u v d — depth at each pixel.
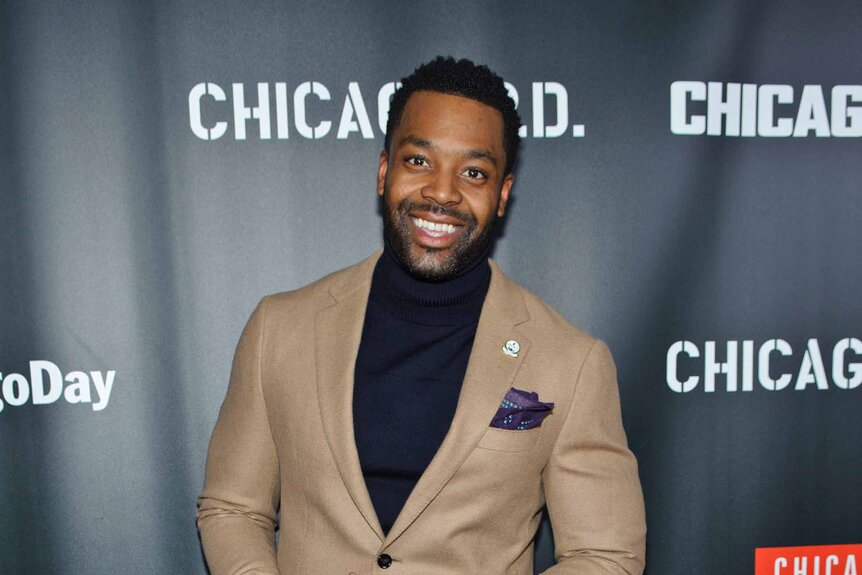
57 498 1.39
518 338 1.04
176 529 1.42
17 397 1.36
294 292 1.14
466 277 1.03
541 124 1.42
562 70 1.42
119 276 1.37
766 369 1.50
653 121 1.44
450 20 1.39
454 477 0.98
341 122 1.39
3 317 1.35
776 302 1.49
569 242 1.45
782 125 1.47
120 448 1.39
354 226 1.40
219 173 1.38
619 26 1.42
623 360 1.47
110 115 1.34
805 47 1.46
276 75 1.37
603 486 1.04
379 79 1.39
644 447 1.49
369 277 1.10
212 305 1.39
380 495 0.98
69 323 1.36
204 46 1.36
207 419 1.40
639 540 1.04
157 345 1.38
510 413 0.99
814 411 1.52
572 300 1.46
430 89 1.00
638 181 1.45
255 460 1.06
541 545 1.49
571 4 1.41
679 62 1.44
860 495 1.54
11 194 1.33
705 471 1.51
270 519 1.09
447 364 1.01
